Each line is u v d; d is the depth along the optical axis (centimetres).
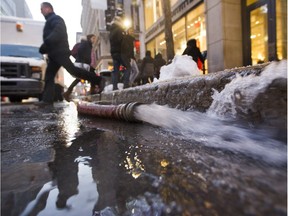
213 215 65
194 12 1150
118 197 83
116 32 667
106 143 172
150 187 88
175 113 230
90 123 291
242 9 882
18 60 909
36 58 991
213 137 154
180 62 427
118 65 697
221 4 869
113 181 98
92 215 74
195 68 427
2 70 885
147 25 1828
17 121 349
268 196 70
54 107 662
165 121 218
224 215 64
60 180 104
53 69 719
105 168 116
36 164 131
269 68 157
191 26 1188
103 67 3309
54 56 662
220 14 876
